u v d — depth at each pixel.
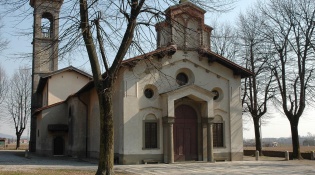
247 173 20.20
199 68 28.75
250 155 41.00
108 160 15.46
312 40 32.03
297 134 32.88
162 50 26.69
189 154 28.00
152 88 27.41
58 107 39.16
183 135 28.06
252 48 36.78
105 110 15.66
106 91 15.63
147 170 21.70
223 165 25.02
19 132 65.25
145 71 26.98
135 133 26.19
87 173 19.17
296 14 32.47
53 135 38.53
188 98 28.22
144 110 26.77
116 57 15.71
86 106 34.50
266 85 36.25
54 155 38.25
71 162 27.69
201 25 28.47
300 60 32.59
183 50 28.30
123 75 26.36
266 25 36.09
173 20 17.03
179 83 28.16
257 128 38.22
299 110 32.72
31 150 46.53
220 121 28.91
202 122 28.22
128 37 15.63
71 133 35.69
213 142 28.52
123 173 19.95
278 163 26.94
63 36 15.50
